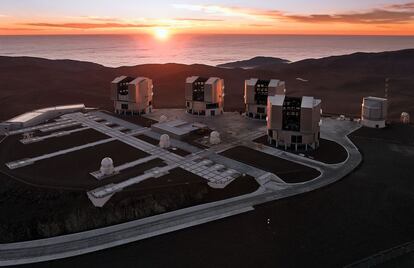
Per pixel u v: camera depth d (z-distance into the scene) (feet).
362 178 206.39
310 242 146.30
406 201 179.32
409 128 311.68
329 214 167.53
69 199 180.14
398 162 231.09
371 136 286.87
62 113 358.64
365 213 168.14
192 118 345.92
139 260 137.08
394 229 154.92
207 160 229.66
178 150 250.37
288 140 251.60
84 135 287.07
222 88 363.15
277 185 197.57
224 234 152.76
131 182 196.24
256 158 235.40
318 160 232.32
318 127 255.09
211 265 133.18
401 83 587.68
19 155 239.91
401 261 134.21
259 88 339.57
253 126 315.37
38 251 144.87
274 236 150.61
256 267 131.64
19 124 305.94
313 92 553.23
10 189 190.49
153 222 163.43
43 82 603.26
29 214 170.91
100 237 153.28
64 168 216.74
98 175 205.26
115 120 334.24
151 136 283.59
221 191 190.60
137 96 350.02
